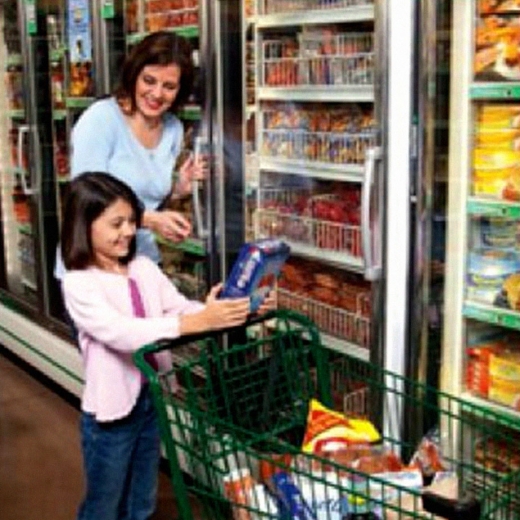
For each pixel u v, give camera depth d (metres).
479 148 2.27
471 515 1.42
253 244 2.01
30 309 4.35
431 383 2.35
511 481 1.64
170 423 1.87
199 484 1.87
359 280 2.76
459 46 2.18
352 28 2.64
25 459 3.42
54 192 4.19
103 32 3.43
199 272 3.37
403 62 2.17
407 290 2.29
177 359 2.90
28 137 4.16
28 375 4.33
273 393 2.14
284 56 2.84
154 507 2.65
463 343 2.38
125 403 2.29
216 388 2.16
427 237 2.25
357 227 2.62
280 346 2.14
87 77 3.67
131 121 2.57
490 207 2.22
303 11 2.62
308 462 1.74
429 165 2.21
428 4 2.11
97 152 2.49
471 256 2.34
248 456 1.82
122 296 2.27
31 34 4.04
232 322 2.00
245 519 1.79
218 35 2.82
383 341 2.34
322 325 2.83
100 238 2.24
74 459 3.41
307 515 1.70
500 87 2.13
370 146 2.43
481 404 2.34
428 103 2.16
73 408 3.91
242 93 2.88
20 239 4.72
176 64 2.46
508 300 2.27
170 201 3.21
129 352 2.16
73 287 2.21
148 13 3.36
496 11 2.14
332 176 2.64
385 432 2.36
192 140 3.15
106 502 2.42
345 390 2.60
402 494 1.67
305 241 2.83
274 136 2.90
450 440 2.12
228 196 2.93
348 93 2.51
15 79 4.55
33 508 3.05
